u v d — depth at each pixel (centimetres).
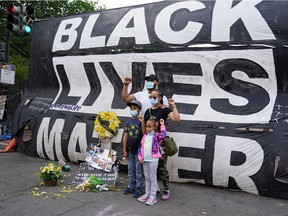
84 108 668
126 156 489
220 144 500
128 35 630
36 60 800
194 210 413
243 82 524
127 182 544
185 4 597
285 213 407
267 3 514
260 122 484
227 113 517
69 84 728
